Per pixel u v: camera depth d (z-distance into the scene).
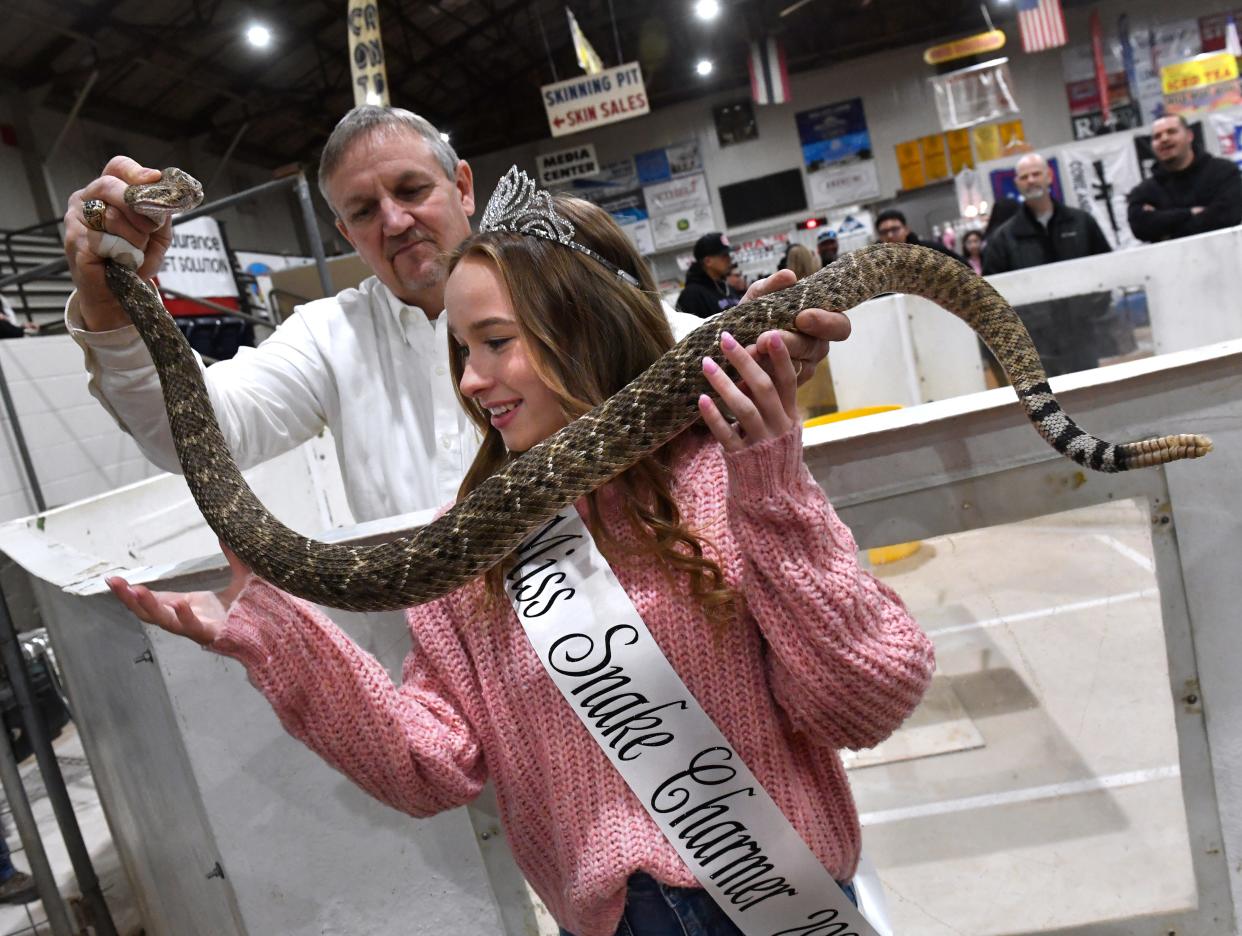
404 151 2.57
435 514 2.07
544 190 1.67
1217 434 2.02
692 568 1.45
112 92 14.34
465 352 1.83
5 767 3.52
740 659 1.48
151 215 1.88
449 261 1.70
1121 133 12.58
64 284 12.41
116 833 3.75
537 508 1.56
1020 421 1.99
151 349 2.04
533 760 1.61
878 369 6.65
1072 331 6.24
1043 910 2.38
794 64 20.05
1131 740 2.32
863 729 1.42
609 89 10.84
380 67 5.79
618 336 1.65
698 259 7.78
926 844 2.49
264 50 15.02
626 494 1.56
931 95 19.91
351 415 2.89
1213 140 12.34
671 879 1.48
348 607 1.66
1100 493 2.04
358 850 2.20
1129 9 18.73
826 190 20.66
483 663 1.63
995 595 2.44
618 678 1.48
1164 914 2.31
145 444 2.39
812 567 1.32
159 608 1.50
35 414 7.01
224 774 2.12
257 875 2.16
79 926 3.80
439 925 2.26
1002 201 8.54
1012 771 2.48
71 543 3.66
